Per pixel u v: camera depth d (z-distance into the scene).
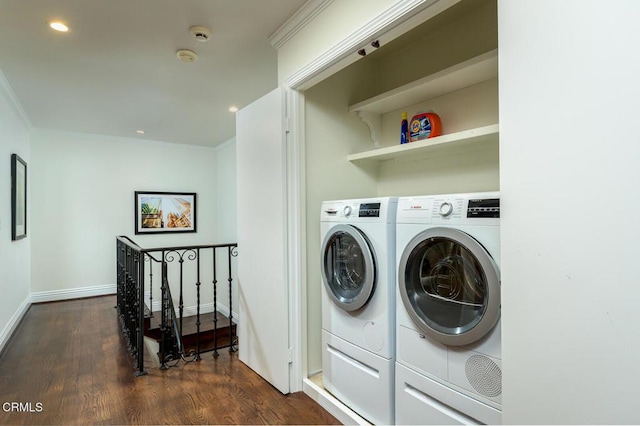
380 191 2.55
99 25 2.04
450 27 2.07
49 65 2.57
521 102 1.00
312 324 2.23
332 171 2.32
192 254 5.62
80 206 4.80
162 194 5.39
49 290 4.59
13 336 3.22
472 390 1.33
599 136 0.85
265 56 2.46
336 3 1.72
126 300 3.35
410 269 1.57
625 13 0.80
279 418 1.87
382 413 1.68
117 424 1.80
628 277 0.81
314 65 1.86
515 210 1.02
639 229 0.79
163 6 1.86
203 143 5.54
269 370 2.26
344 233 1.91
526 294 1.00
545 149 0.95
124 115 3.89
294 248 2.13
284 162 2.10
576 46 0.89
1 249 3.00
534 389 0.98
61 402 2.01
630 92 0.80
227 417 1.87
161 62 2.54
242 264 2.60
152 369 2.47
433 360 1.48
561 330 0.92
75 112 3.76
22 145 3.94
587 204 0.87
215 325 2.76
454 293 1.45
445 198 1.47
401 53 2.38
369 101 2.27
